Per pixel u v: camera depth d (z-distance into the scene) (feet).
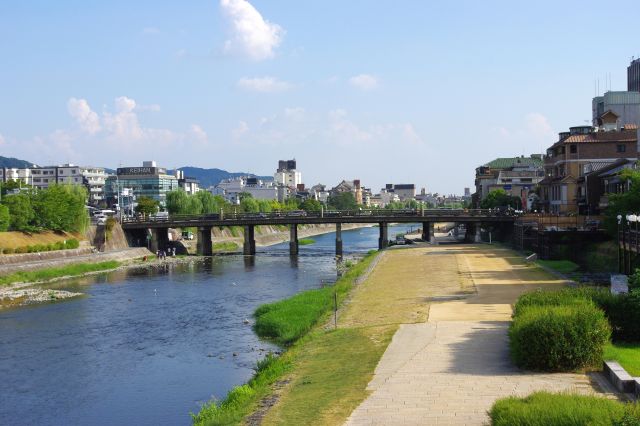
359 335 116.57
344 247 490.49
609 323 95.45
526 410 54.95
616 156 337.52
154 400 111.96
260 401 84.74
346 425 66.69
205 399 111.24
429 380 80.59
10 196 328.49
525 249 297.33
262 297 220.84
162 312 194.39
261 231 611.06
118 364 135.74
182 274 295.28
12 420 104.27
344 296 183.42
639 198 198.49
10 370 132.36
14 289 246.88
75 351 147.23
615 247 211.82
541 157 604.90
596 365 81.87
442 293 165.27
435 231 638.53
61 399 114.11
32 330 170.60
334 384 84.94
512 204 469.57
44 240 333.42
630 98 427.74
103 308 203.21
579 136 344.08
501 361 88.28
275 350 140.46
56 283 265.54
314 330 134.41
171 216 423.23
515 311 101.81
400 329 115.96
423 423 64.85
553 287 167.94
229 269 315.37
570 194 334.85
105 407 109.29
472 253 292.20
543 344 81.56
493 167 587.68
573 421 52.29
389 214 402.93
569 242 239.91
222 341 153.17
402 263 263.29
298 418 72.28
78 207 365.61
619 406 54.90
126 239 404.16
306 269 310.86
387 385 79.97
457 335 107.14
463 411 67.56
